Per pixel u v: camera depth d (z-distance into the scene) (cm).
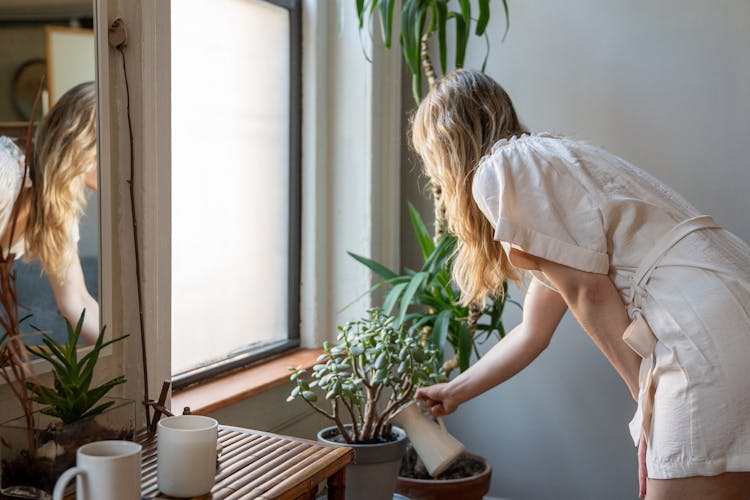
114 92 157
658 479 147
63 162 141
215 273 229
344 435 195
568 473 277
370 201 267
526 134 169
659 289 147
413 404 200
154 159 161
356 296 270
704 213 255
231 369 231
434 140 170
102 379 155
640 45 258
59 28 139
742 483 142
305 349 268
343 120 269
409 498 221
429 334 246
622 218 148
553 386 276
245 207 241
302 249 267
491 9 274
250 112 241
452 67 279
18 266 132
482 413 285
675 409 143
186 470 118
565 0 265
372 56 264
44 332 137
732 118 250
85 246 146
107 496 106
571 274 147
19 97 132
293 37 259
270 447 142
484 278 175
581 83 265
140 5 156
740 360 139
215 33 225
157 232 163
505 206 145
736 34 249
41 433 117
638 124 260
